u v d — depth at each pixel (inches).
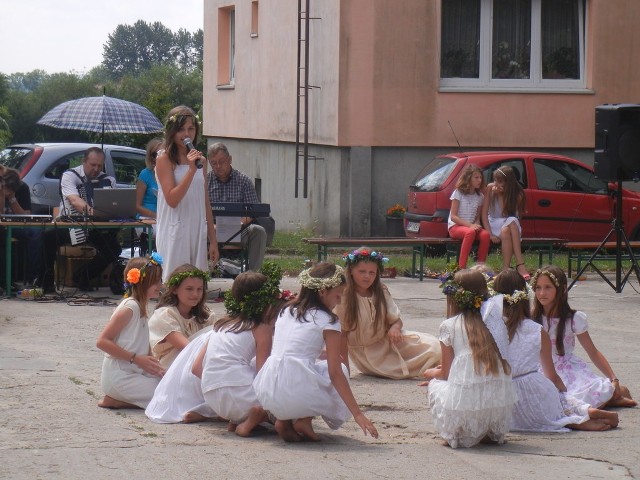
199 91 2145.7
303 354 249.1
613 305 486.6
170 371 275.3
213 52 1071.0
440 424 253.1
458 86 774.5
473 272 257.6
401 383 327.3
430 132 767.1
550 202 673.6
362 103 757.9
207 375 259.4
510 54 784.9
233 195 497.0
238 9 995.3
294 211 865.5
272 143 922.1
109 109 628.7
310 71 810.8
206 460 231.1
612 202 676.7
